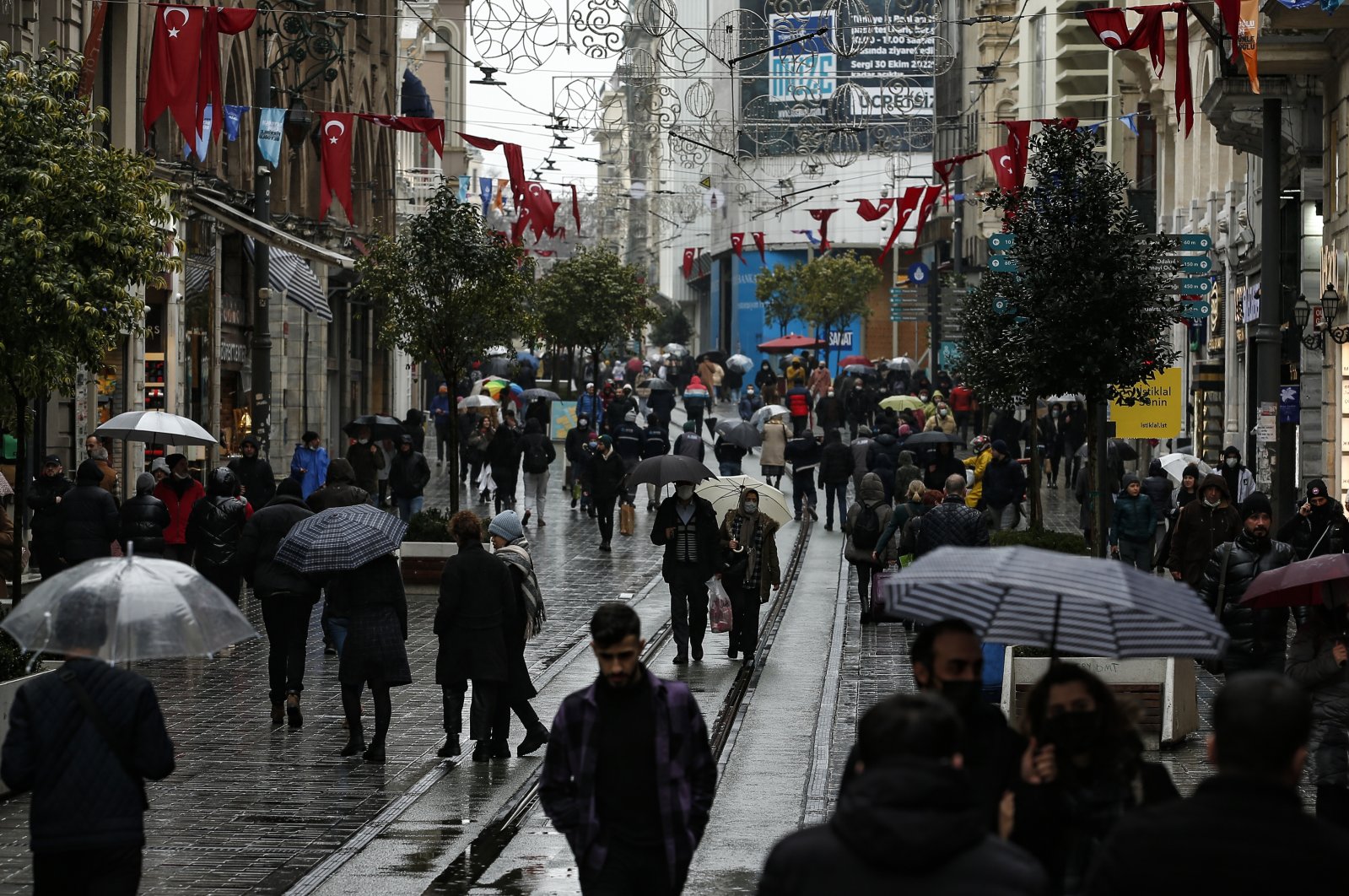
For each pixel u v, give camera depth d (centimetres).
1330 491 5203
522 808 2359
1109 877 942
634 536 6291
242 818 2289
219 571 3684
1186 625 1162
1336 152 5150
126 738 1447
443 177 9306
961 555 1227
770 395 11725
